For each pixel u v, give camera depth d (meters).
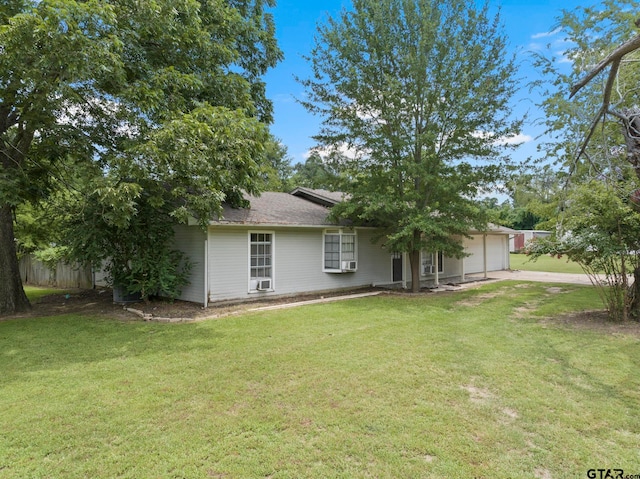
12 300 9.25
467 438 3.16
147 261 9.32
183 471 2.73
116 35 6.41
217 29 9.52
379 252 14.49
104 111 8.09
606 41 6.91
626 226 6.99
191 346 6.02
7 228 9.30
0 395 4.12
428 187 11.70
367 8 11.41
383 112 11.34
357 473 2.70
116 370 4.91
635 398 3.96
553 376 4.59
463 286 14.15
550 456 2.90
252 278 10.81
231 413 3.65
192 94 8.95
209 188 7.35
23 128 8.59
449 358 5.30
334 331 6.95
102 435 3.25
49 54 5.74
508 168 10.95
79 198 9.09
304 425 3.40
